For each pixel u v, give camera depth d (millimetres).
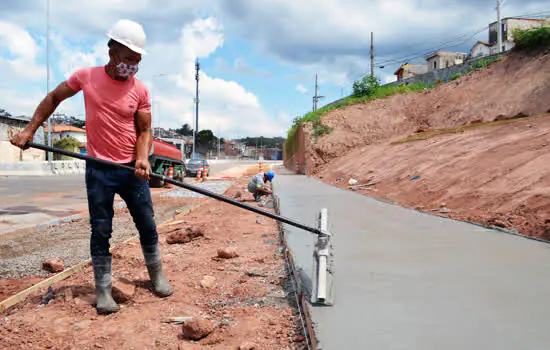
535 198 6059
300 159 26109
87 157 3053
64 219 7977
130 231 6777
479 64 21469
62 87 3135
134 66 3062
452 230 5605
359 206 8523
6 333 2676
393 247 4574
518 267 3701
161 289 3475
